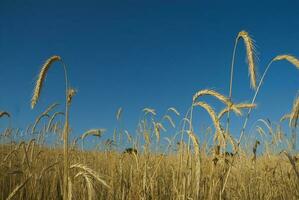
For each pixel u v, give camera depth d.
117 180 0.81
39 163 0.85
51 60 0.52
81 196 0.59
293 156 0.75
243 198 0.87
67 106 0.50
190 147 0.70
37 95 0.52
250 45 0.59
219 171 0.67
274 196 0.89
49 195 0.73
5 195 0.71
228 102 0.62
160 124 0.90
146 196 0.79
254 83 0.59
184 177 0.69
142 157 0.91
